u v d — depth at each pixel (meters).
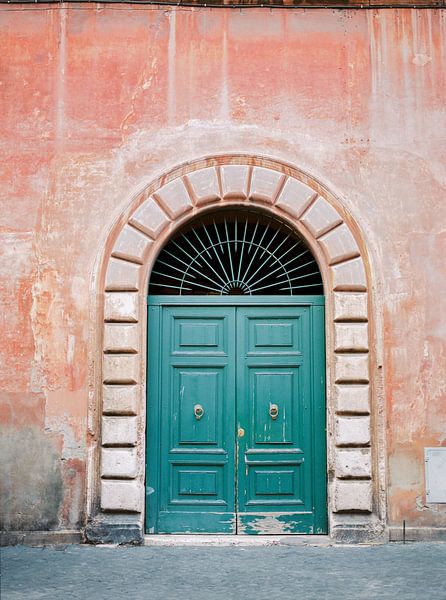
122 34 8.32
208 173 8.12
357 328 7.90
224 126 8.20
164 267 8.36
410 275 8.01
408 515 7.76
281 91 8.25
